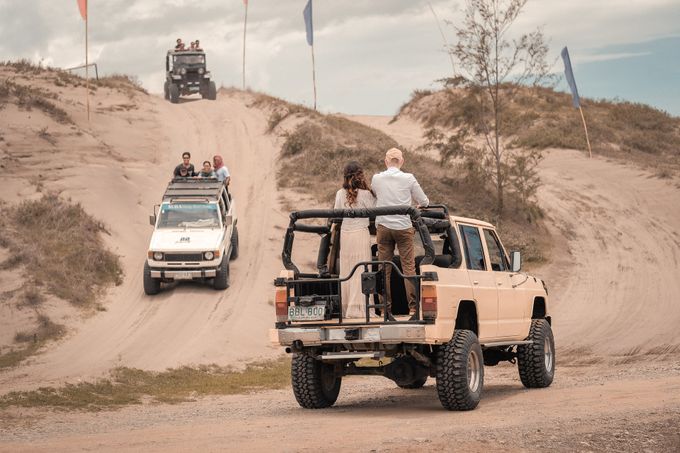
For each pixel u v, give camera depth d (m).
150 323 33.06
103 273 39.00
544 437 11.71
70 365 26.80
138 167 56.00
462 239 16.70
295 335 15.48
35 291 34.47
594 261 45.69
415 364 16.19
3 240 38.88
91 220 44.09
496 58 54.41
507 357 19.92
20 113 58.34
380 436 12.33
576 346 29.12
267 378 25.56
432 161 62.09
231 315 34.12
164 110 72.56
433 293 14.67
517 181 55.34
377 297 15.57
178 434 13.67
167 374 25.72
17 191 46.81
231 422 15.29
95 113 65.50
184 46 81.50
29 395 20.48
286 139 63.47
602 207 55.53
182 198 38.38
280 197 51.88
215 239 36.69
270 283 38.41
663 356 25.94
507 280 18.30
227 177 42.19
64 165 51.62
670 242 48.28
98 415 18.53
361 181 16.23
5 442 13.77
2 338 30.62
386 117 101.00
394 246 15.92
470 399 15.38
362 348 15.59
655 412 13.50
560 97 90.06
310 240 44.88
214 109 74.50
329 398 17.25
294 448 11.48
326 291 16.20
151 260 35.91
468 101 56.72
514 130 77.50
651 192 58.16
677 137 80.06
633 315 34.50
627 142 75.12
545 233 50.97
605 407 14.55
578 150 70.75
